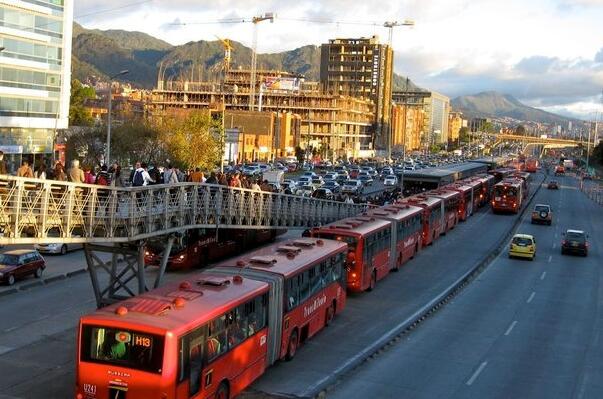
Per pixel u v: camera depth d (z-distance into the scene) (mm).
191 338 14688
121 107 131500
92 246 24000
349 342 23938
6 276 30453
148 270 36156
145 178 25734
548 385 20141
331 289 26016
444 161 191875
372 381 19875
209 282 17828
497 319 28594
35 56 70438
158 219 24875
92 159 69562
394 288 34156
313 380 19562
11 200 18844
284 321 20578
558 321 28609
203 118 79875
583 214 80062
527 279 38500
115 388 14156
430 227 49781
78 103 120062
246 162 126812
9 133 68250
